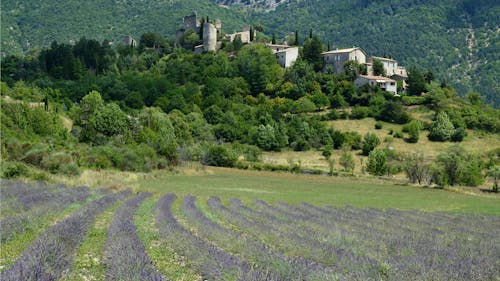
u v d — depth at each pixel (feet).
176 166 257.55
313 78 520.83
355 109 461.78
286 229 78.89
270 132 387.55
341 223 94.02
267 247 62.03
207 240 68.08
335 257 57.21
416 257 59.77
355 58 554.46
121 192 127.65
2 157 170.71
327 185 221.87
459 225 105.19
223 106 470.80
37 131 266.36
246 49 608.60
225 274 45.62
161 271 50.47
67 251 51.70
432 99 477.77
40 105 342.64
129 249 52.13
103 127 299.99
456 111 455.22
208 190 162.91
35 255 46.01
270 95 528.22
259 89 536.01
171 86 522.47
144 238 65.51
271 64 565.53
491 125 431.02
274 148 386.11
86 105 355.36
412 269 52.90
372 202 156.04
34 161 172.14
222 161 296.10
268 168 288.51
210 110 445.78
